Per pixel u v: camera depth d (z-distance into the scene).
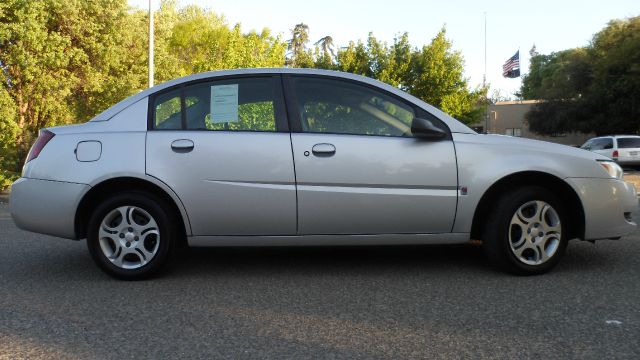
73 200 4.48
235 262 5.23
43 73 18.55
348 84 4.77
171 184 4.46
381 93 4.75
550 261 4.64
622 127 39.50
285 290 4.26
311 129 4.61
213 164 4.49
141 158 4.49
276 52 24.62
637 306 3.78
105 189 4.62
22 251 5.85
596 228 4.71
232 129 4.62
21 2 16.97
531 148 4.68
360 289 4.27
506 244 4.56
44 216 4.54
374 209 4.52
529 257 4.67
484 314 3.64
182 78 4.80
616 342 3.12
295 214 4.51
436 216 4.57
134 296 4.12
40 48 17.55
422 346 3.10
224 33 39.59
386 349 3.06
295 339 3.22
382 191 4.52
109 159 4.49
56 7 18.06
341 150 4.52
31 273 4.86
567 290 4.18
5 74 18.25
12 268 5.05
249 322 3.52
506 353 2.98
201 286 4.39
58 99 19.70
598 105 40.47
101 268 4.52
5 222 8.15
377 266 5.02
